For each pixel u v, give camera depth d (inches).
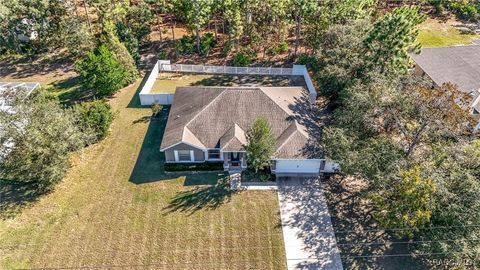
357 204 1208.8
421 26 2390.5
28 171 1205.1
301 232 1120.2
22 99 1238.9
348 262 1045.8
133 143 1446.9
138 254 1056.8
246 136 1264.8
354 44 1473.9
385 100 1203.9
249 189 1251.2
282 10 1852.9
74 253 1059.3
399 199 991.6
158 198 1219.2
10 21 1872.5
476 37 2265.0
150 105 1663.4
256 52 2016.5
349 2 1706.4
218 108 1384.1
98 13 1990.7
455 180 994.7
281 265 1035.9
